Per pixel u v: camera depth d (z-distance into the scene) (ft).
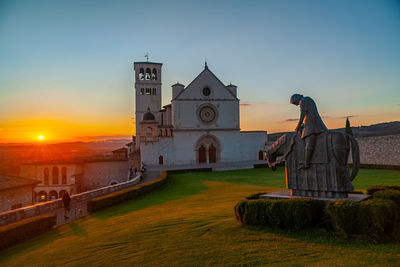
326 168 34.01
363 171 124.67
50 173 174.09
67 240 40.93
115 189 96.58
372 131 446.60
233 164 190.70
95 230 45.14
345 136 33.45
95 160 185.78
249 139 204.74
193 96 197.26
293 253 24.54
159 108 237.45
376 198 29.09
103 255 30.01
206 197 69.62
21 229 46.34
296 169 36.60
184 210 52.26
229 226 33.65
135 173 161.89
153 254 27.96
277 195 37.45
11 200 100.32
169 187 102.27
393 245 24.54
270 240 28.07
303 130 35.88
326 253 23.94
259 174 138.21
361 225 26.14
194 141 194.59
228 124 201.05
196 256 25.98
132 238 34.83
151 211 56.44
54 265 29.55
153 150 187.11
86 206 73.67
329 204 28.58
